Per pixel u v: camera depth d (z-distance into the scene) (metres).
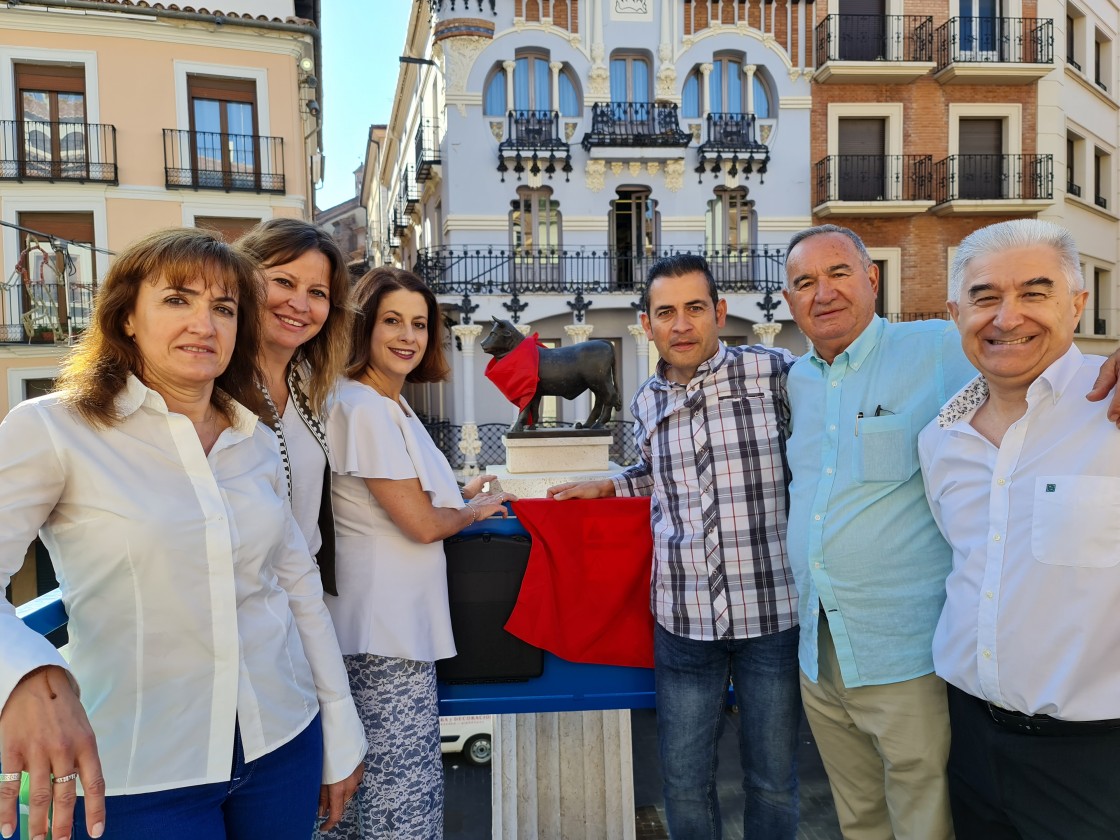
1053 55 16.62
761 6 15.77
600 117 15.25
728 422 2.16
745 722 2.20
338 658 1.73
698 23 15.66
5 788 1.05
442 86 15.39
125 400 1.34
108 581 1.29
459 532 2.37
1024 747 1.58
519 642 2.39
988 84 16.61
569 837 3.89
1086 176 18.41
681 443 2.21
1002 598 1.60
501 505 2.34
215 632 1.37
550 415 15.61
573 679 2.44
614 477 2.55
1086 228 18.28
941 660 1.77
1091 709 1.49
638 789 7.69
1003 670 1.59
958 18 16.38
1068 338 1.59
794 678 2.16
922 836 1.90
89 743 1.09
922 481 1.94
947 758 1.89
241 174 13.69
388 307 2.12
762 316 15.91
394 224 22.25
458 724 8.43
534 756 3.91
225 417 1.54
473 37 14.88
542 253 15.44
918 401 1.95
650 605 2.33
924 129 16.55
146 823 1.29
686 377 2.29
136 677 1.30
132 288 1.36
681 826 2.23
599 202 15.54
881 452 1.92
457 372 15.39
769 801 2.16
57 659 1.10
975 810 1.75
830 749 2.11
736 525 2.13
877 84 16.36
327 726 1.69
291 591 1.68
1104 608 1.47
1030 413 1.60
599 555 2.37
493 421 15.33
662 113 15.49
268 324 1.81
